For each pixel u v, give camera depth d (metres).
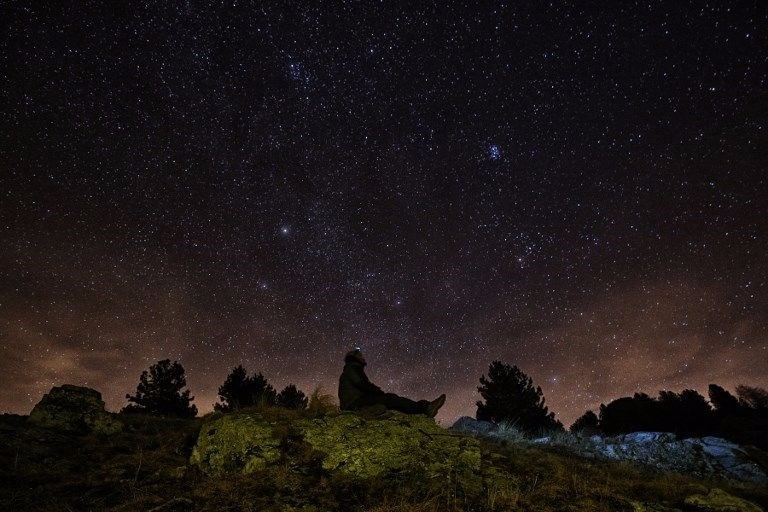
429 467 5.17
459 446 5.68
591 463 7.34
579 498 4.72
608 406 16.89
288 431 5.53
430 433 5.83
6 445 5.40
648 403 16.30
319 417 6.14
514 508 4.37
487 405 15.94
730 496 5.13
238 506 4.10
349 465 5.03
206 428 5.68
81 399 7.00
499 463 5.72
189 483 4.78
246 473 4.83
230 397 16.94
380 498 4.44
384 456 5.19
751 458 9.28
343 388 7.17
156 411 16.03
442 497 4.53
